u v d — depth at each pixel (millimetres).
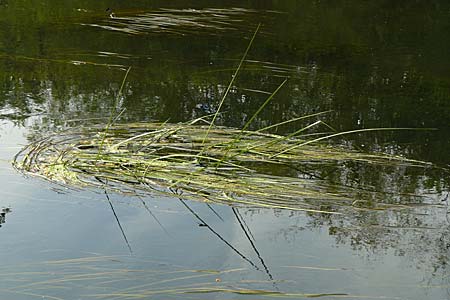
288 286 3115
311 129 5535
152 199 4012
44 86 6316
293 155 4801
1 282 3016
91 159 4500
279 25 9703
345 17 10547
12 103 5730
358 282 3195
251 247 3488
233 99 6273
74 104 5809
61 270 3145
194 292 3004
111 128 5156
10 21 9039
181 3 11016
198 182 4250
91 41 8227
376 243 3604
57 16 9523
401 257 3465
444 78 7355
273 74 7230
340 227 3768
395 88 6926
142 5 10672
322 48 8500
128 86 6484
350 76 7293
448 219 3922
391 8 11398
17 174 4234
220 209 3926
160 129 5141
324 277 3227
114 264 3229
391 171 4648
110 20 9336
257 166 4582
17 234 3482
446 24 10281
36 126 5172
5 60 7125
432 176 4594
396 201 4152
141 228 3637
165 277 3125
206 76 7004
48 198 3930
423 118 5992
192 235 3586
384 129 5395
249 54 8031
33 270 3137
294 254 3439
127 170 4375
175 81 6746
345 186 4336
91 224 3650
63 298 2900
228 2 11328
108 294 2945
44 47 7809
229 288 3059
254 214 3885
